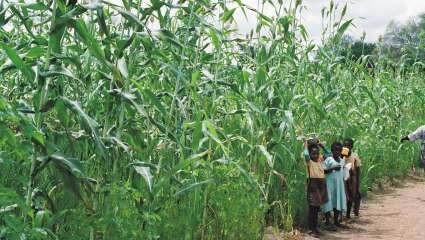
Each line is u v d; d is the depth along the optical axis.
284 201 7.89
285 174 7.95
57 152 3.57
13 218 3.11
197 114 4.84
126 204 4.30
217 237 5.94
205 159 6.38
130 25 4.86
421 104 16.69
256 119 7.35
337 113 10.84
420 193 11.53
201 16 5.98
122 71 4.32
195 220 5.59
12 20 5.41
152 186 4.88
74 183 3.62
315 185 7.73
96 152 4.62
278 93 7.39
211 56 6.30
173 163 5.79
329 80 9.35
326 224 8.17
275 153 7.39
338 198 8.15
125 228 4.23
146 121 5.82
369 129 12.50
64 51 4.84
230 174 5.91
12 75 5.37
